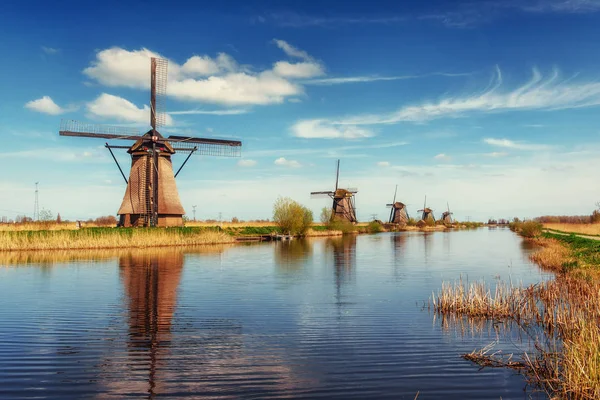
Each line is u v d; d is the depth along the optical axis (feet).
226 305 52.85
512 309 49.32
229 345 37.01
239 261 102.22
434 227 408.05
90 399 26.32
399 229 351.05
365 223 355.56
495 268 89.71
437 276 78.13
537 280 71.31
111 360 33.14
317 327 42.93
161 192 153.99
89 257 105.70
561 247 115.44
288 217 208.33
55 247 124.88
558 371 30.58
